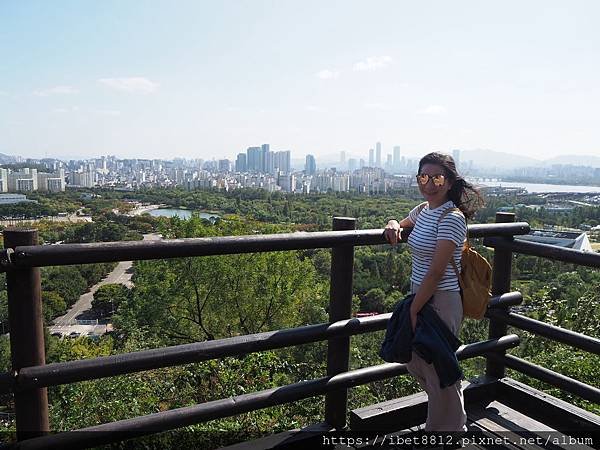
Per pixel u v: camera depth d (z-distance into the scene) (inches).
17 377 61.9
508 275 111.0
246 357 221.5
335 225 89.6
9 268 61.0
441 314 78.0
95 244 64.4
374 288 1022.4
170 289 690.8
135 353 69.2
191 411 74.9
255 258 706.8
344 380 89.1
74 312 1569.9
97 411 197.8
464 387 107.7
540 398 103.7
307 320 761.0
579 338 95.7
